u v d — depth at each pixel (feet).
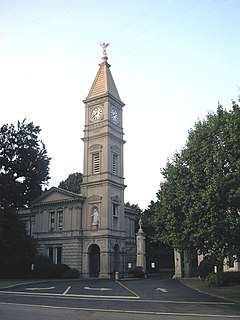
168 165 93.35
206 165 77.82
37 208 203.41
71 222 190.80
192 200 79.82
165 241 95.30
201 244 80.12
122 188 199.31
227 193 73.00
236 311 60.70
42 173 216.54
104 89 200.75
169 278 167.73
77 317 53.57
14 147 203.92
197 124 86.12
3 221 170.40
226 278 110.93
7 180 191.11
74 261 184.55
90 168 195.62
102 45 212.23
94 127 199.21
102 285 119.96
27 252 174.40
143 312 59.41
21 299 78.43
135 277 173.58
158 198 100.83
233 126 76.02
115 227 190.80
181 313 58.29
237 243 76.89
